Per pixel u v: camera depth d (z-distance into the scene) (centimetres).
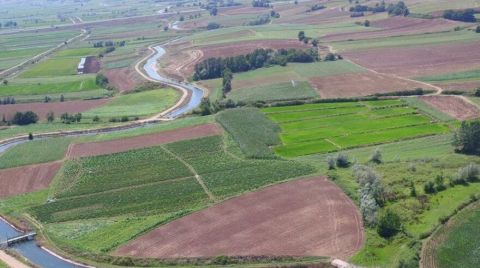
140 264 7556
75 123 15050
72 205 9638
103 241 8256
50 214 9362
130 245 8038
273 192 9425
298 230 8088
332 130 12600
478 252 7181
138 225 8631
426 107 13725
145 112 15688
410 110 13675
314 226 8169
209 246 7850
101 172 11044
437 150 10988
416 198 8756
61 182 10675
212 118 14000
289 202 9000
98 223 8869
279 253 7525
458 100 14188
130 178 10625
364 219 8225
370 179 9206
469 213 8194
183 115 14975
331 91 15738
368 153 11056
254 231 8169
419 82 16162
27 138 13975
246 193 9469
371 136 12069
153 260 7606
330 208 8688
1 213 9556
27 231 8844
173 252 7769
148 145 12406
